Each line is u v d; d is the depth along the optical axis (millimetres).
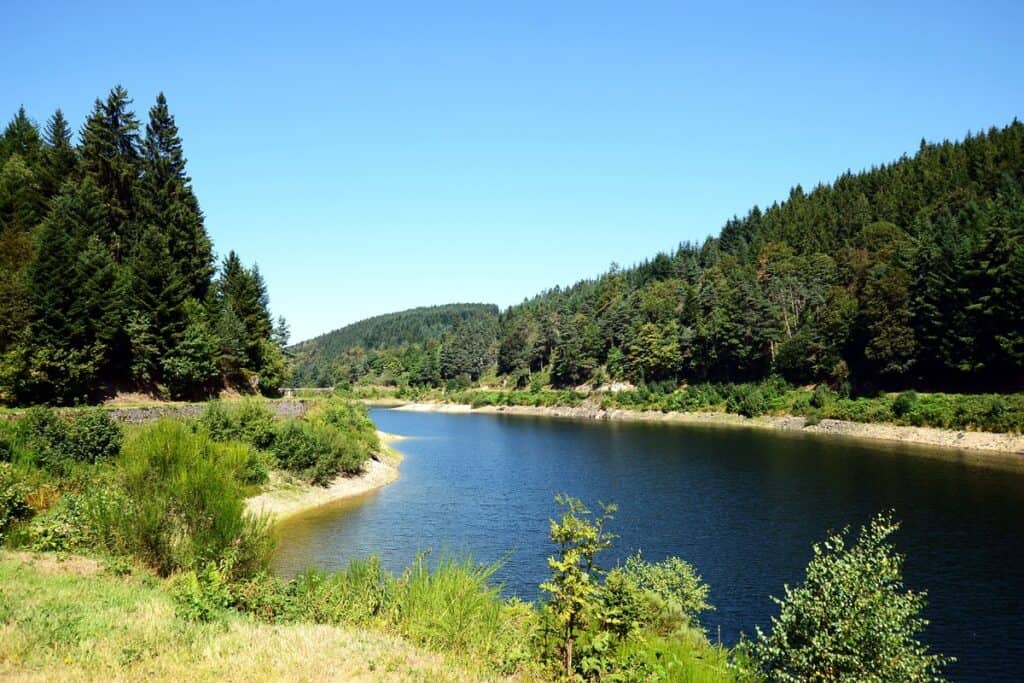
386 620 13883
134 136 70188
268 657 10531
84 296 48156
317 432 49469
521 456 71438
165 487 18375
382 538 35250
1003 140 152000
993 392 79875
